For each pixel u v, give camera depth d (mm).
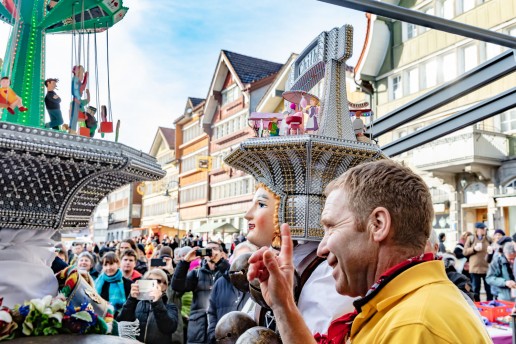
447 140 17188
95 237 62969
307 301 1639
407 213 1043
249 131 31984
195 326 4262
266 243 1972
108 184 1430
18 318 1204
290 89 2715
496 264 6891
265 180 1972
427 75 18391
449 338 874
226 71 36156
